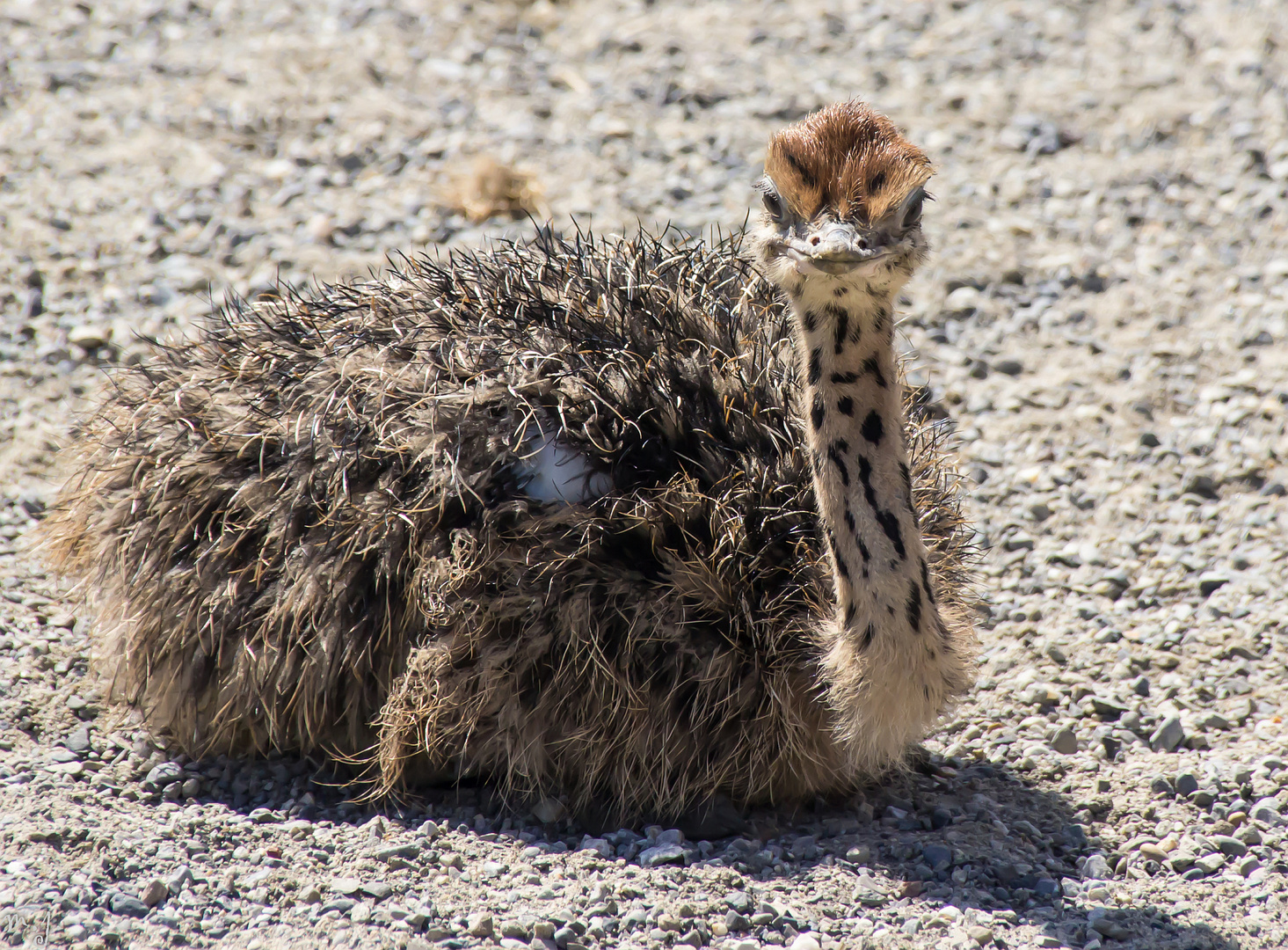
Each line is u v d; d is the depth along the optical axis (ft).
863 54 95.14
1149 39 95.45
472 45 96.32
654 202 78.28
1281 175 79.46
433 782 44.21
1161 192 79.10
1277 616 51.93
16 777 41.63
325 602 41.70
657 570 40.68
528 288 45.55
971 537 49.19
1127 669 49.80
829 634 39.14
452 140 84.28
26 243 72.33
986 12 100.27
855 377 37.58
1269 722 46.75
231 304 60.13
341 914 36.50
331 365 43.93
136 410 46.65
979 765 45.78
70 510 47.91
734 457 41.81
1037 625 52.60
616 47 96.58
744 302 46.14
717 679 40.65
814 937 36.24
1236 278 72.08
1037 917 37.50
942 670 39.04
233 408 44.24
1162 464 61.00
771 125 86.53
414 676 41.11
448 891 37.73
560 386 41.98
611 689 40.73
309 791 43.55
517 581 40.37
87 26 95.96
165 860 38.11
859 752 39.91
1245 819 42.14
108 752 44.45
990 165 82.12
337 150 82.94
